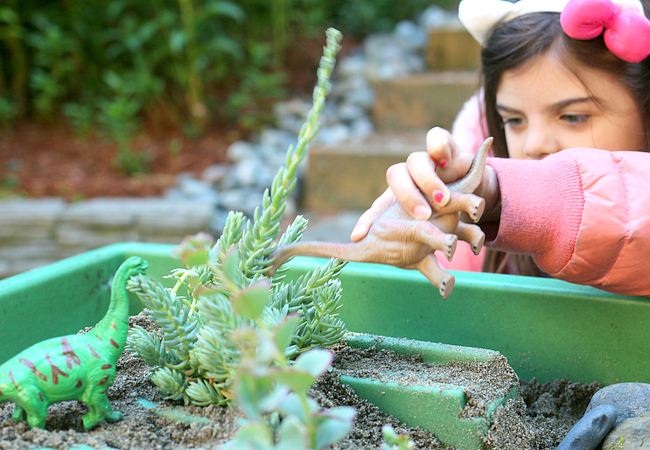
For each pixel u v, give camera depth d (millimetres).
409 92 3178
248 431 323
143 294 522
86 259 810
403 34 3896
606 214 630
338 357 660
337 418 340
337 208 2807
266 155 2916
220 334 497
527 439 584
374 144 2850
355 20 4098
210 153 2943
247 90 3357
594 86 866
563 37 867
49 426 528
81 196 2506
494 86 974
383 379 600
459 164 590
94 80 3297
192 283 546
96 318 820
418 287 772
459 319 763
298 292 584
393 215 550
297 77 3617
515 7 943
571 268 656
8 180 2605
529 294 728
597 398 645
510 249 673
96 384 507
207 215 2318
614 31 804
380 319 795
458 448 564
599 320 704
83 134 3078
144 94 3145
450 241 492
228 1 3609
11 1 3150
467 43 3445
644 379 696
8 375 483
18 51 3168
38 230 2318
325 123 3219
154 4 3223
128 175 2736
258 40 3727
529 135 935
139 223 2307
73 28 3289
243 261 548
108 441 496
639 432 560
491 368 636
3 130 3098
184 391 553
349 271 797
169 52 3176
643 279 661
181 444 502
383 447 387
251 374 319
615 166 656
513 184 660
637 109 883
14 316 699
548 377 736
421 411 577
